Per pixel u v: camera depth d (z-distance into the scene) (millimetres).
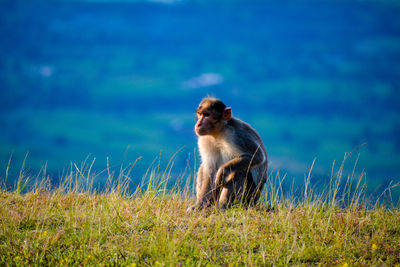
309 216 20609
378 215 20906
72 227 18609
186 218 20672
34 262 15891
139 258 16078
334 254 17156
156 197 23344
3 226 18531
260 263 16219
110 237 18062
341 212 21594
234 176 23750
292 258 16703
